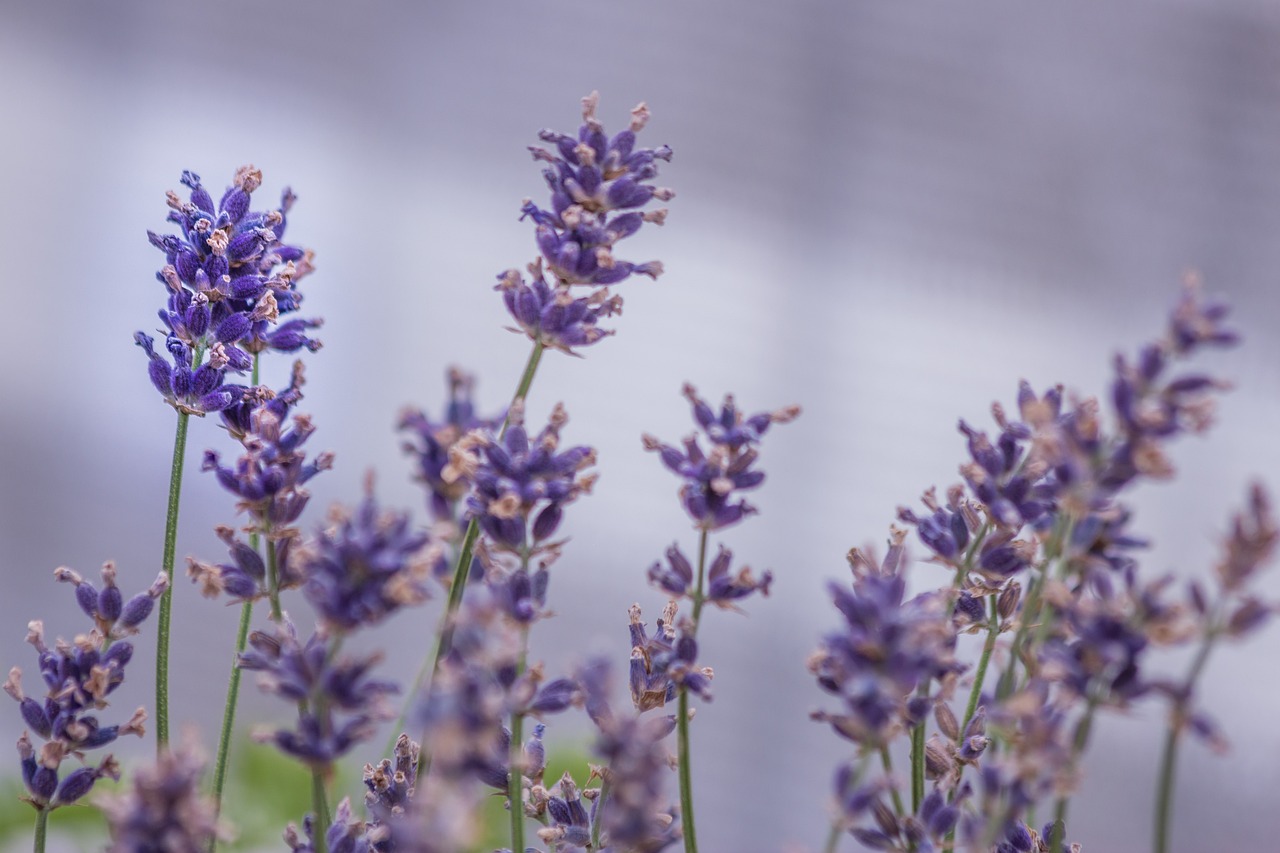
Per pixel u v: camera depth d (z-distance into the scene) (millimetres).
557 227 720
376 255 3430
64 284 3432
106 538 3400
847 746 3314
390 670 3195
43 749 664
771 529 3424
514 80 3475
